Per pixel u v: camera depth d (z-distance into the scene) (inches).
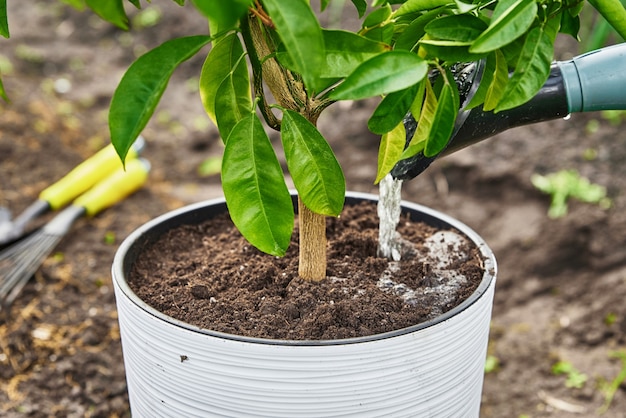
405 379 32.1
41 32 130.9
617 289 76.0
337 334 33.0
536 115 36.4
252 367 31.0
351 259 41.2
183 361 32.3
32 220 81.6
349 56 29.6
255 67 31.5
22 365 65.8
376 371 31.3
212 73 35.1
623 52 35.4
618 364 71.0
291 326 34.4
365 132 101.0
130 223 85.5
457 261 40.2
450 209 88.8
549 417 66.6
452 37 28.9
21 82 111.7
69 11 137.0
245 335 33.0
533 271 80.9
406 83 26.9
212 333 31.2
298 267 40.1
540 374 71.2
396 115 29.8
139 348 34.4
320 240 37.6
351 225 45.1
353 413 32.1
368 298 36.2
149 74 27.8
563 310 77.3
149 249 42.4
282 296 37.8
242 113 35.3
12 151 93.0
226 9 21.3
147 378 34.8
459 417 36.7
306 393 31.3
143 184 93.8
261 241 31.2
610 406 67.0
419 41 29.5
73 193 78.5
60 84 115.2
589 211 82.4
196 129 107.5
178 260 42.2
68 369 65.6
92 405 63.7
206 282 38.9
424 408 33.8
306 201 32.0
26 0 141.9
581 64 35.6
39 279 74.9
